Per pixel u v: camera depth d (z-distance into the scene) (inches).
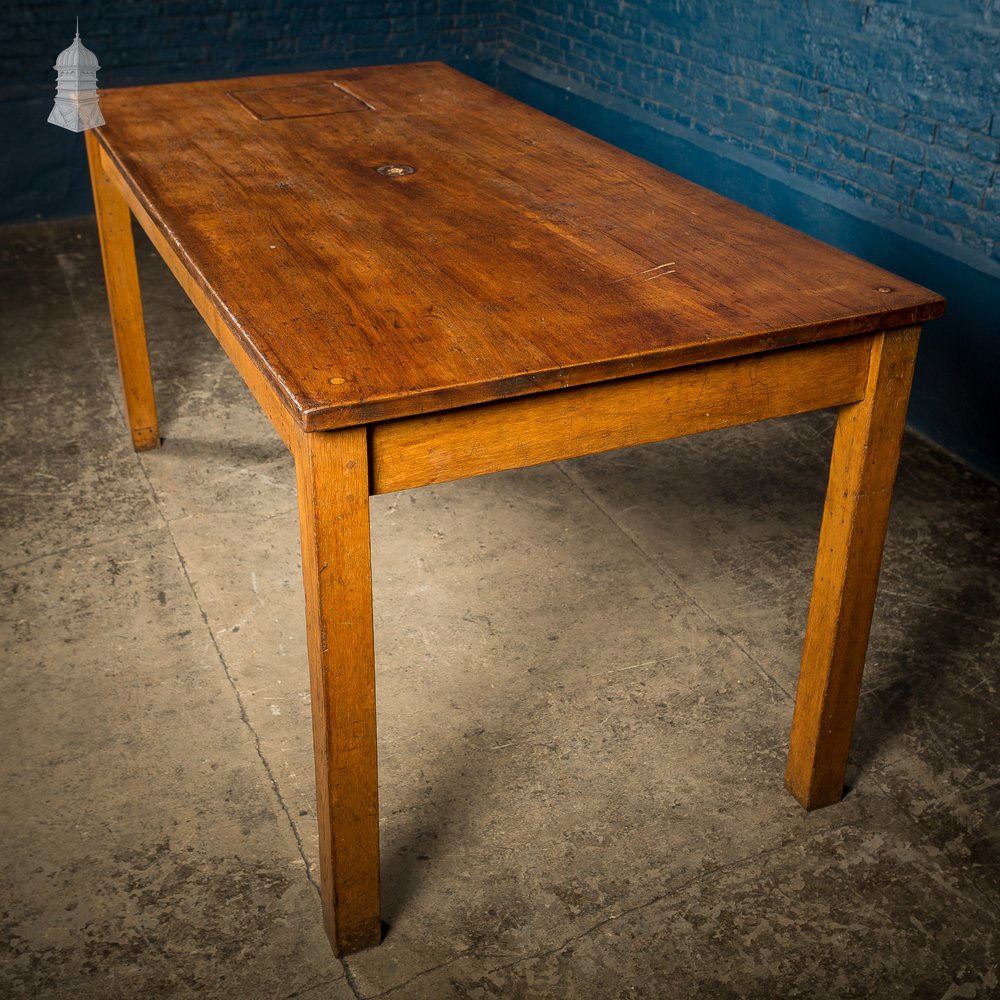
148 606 105.5
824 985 73.0
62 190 200.2
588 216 83.7
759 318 66.5
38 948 73.7
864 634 79.2
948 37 124.6
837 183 146.6
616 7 185.3
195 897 77.7
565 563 113.3
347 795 68.2
